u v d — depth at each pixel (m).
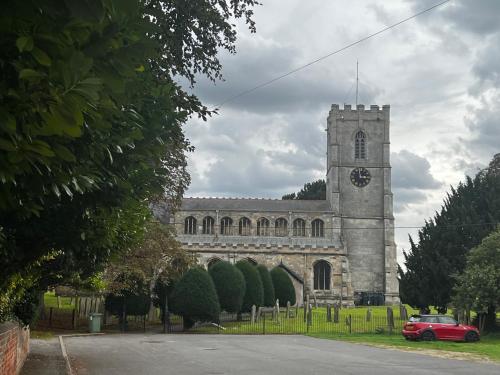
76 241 8.69
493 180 46.78
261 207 99.06
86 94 3.62
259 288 55.44
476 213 45.16
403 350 28.34
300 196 129.62
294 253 88.06
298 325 47.31
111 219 9.89
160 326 47.84
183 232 96.81
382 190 98.38
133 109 7.14
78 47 3.89
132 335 38.81
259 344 31.44
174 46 14.84
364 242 96.69
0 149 3.88
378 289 94.81
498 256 36.88
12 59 3.74
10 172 4.07
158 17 5.20
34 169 4.79
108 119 5.73
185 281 43.69
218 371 18.64
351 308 78.75
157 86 8.46
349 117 100.25
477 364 22.16
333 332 41.62
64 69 3.52
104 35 3.94
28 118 3.79
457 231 44.62
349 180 98.75
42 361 19.64
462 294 37.53
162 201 47.91
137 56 4.35
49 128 3.84
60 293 43.97
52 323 43.69
